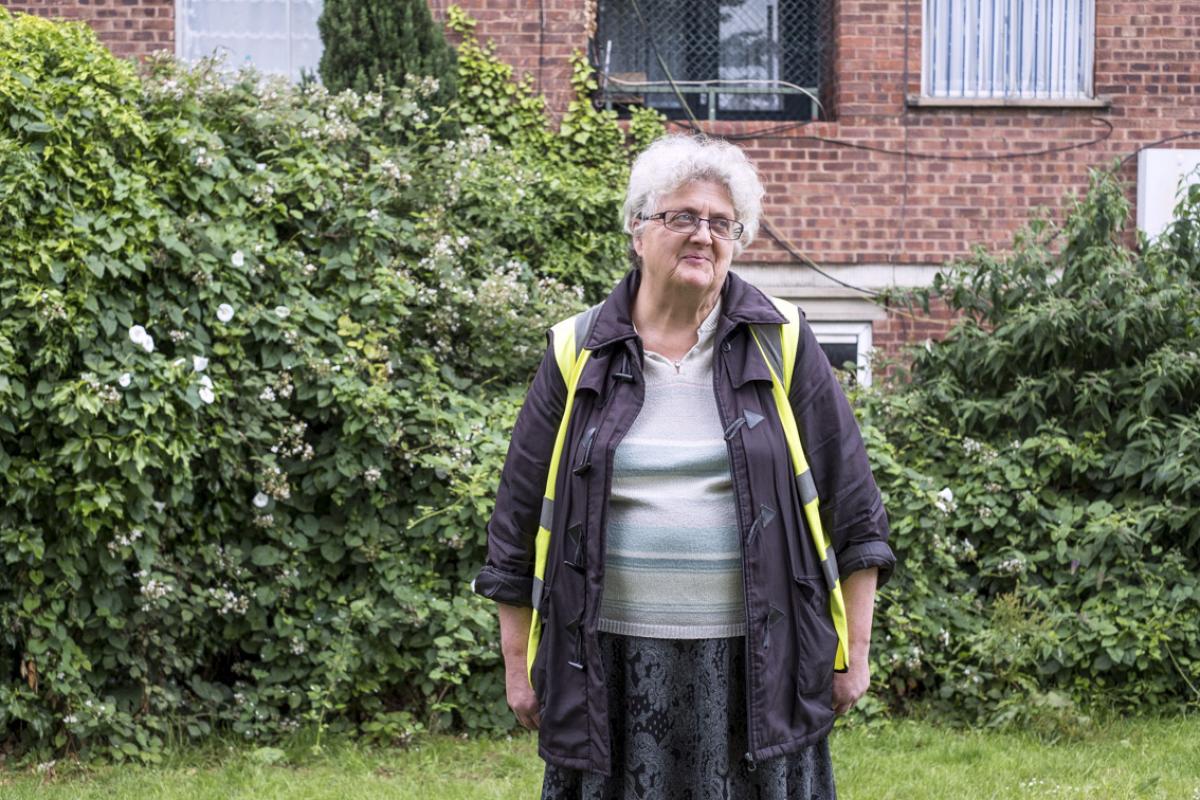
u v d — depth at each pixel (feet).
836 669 9.57
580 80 29.45
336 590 19.89
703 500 9.28
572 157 28.89
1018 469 22.20
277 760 17.87
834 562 9.59
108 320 18.21
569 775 9.48
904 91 30.22
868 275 30.14
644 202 9.59
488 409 21.49
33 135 18.47
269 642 19.30
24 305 17.69
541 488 9.73
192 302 19.31
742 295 9.73
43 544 17.60
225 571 19.12
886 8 30.25
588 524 9.25
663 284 9.51
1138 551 21.15
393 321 21.17
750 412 9.37
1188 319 22.91
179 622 18.65
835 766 17.67
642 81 31.89
